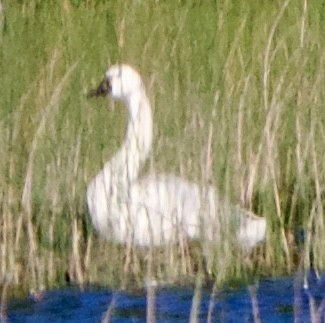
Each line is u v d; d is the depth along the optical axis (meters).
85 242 14.05
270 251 13.70
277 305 12.43
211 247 13.32
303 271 13.16
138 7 17.19
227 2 17.44
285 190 14.50
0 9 15.77
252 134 14.52
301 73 14.72
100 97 15.39
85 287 13.16
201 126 13.99
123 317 12.20
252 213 13.84
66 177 14.08
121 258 13.56
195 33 16.22
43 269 13.31
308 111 14.59
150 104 15.19
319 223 13.53
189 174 14.06
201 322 12.04
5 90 14.86
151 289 10.74
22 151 14.41
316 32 16.03
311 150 14.37
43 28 16.73
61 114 14.80
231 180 13.91
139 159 14.30
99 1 17.73
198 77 14.80
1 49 15.45
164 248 13.61
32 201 13.96
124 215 13.64
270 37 14.59
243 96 14.15
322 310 11.62
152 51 16.23
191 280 13.18
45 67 15.62
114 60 16.36
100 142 14.54
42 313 12.45
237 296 12.70
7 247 13.37
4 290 12.66
